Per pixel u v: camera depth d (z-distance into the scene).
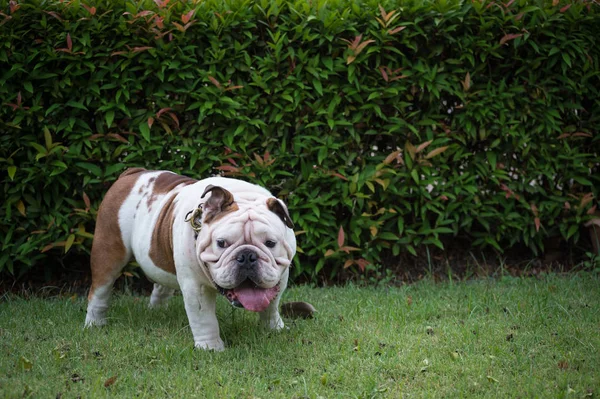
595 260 5.68
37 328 4.29
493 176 5.68
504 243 6.20
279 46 5.25
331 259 5.70
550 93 5.73
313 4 5.39
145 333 4.16
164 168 5.38
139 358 3.71
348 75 5.32
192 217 3.63
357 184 5.46
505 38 5.42
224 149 5.45
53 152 5.11
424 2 5.45
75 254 5.74
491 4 5.43
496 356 3.69
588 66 5.66
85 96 5.24
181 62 5.30
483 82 5.71
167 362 3.62
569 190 5.92
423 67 5.52
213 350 3.79
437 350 3.80
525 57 5.74
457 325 4.27
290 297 5.15
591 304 4.64
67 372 3.48
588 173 5.86
